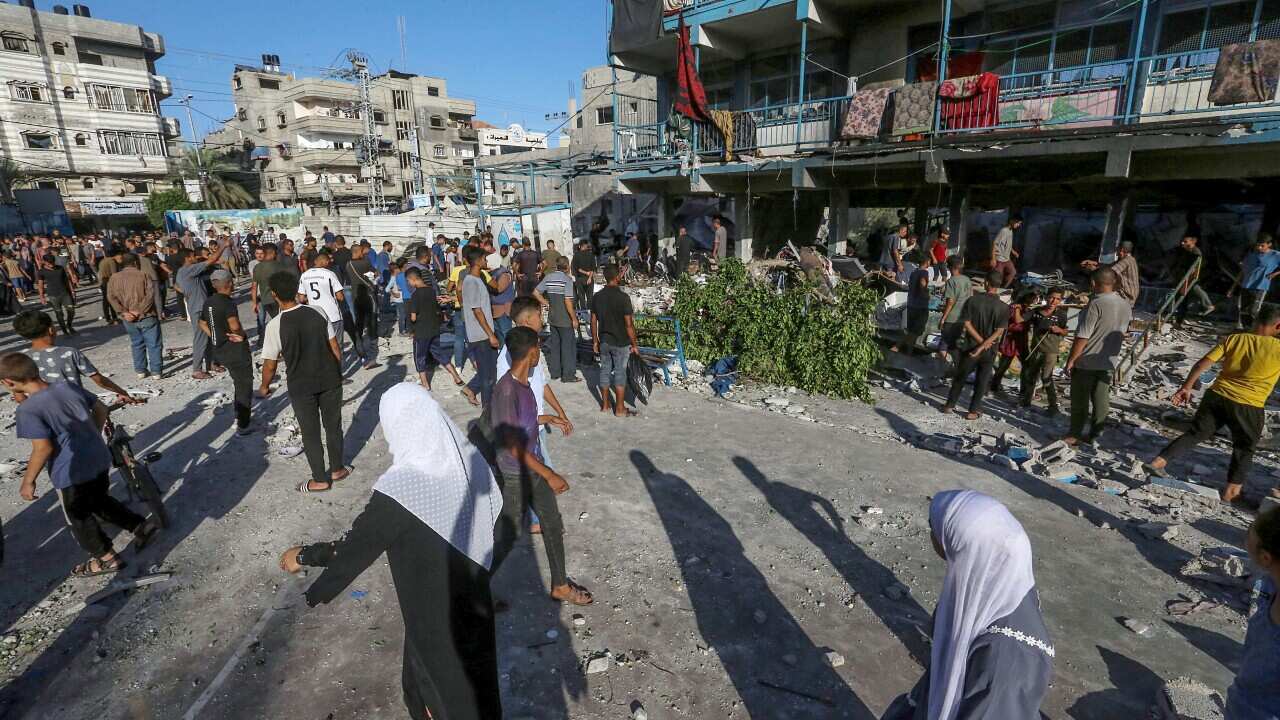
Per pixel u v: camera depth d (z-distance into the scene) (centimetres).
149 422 745
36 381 405
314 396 546
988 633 182
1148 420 770
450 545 236
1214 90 1055
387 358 1069
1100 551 463
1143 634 372
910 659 356
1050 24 1385
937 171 1298
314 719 312
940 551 205
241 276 2414
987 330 747
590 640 369
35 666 360
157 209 4272
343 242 1155
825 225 2150
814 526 498
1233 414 528
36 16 4106
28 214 3136
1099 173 1268
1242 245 1523
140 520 468
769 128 1850
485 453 369
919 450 660
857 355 827
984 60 1484
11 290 1625
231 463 624
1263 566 198
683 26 1675
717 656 357
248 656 355
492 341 719
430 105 6116
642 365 755
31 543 488
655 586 420
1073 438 672
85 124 4331
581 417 748
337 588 221
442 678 236
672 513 517
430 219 3034
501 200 3428
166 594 416
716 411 772
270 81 5962
